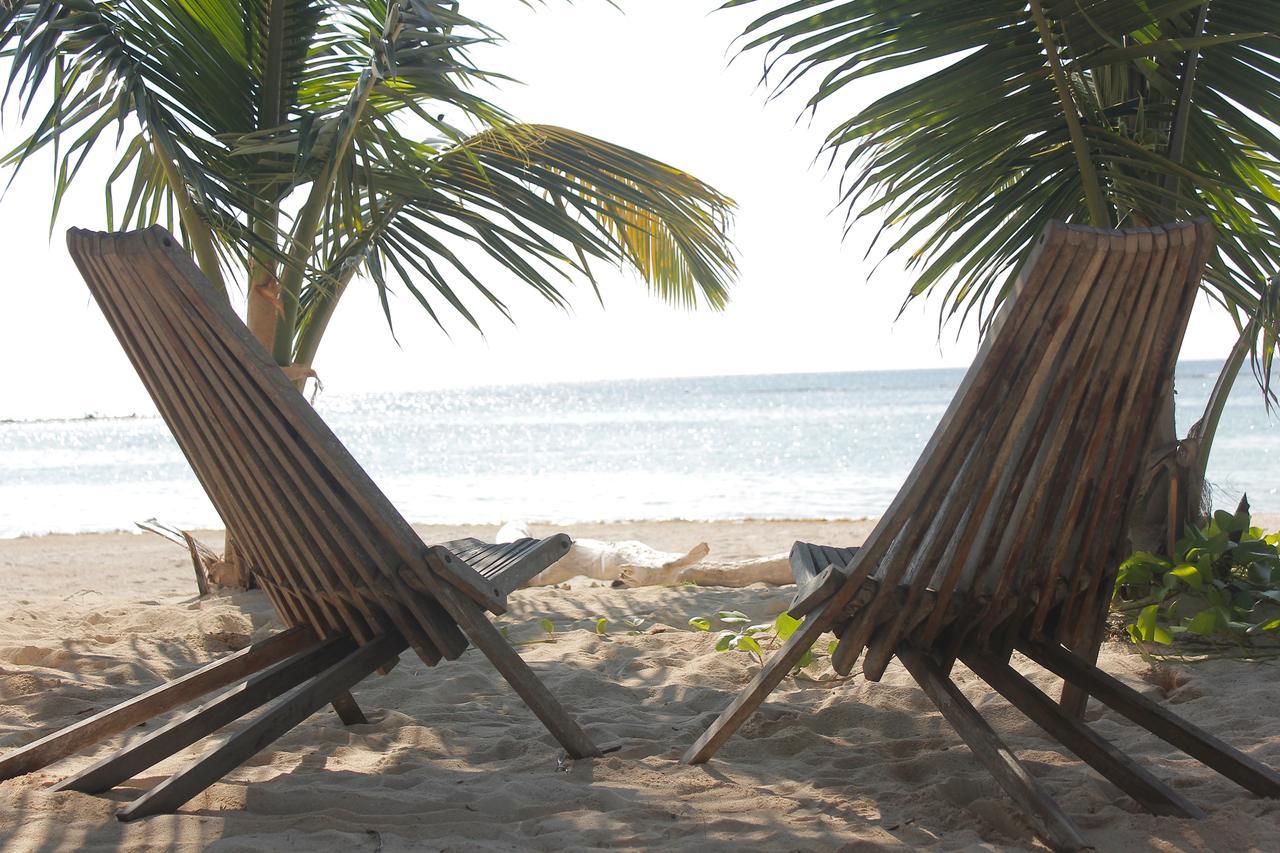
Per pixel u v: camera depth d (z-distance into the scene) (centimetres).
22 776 190
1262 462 1489
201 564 471
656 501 1248
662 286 616
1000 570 181
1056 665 191
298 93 451
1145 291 153
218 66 412
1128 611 332
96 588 557
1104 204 311
